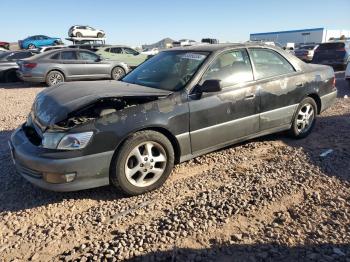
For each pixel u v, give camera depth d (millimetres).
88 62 14195
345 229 3193
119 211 3619
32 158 3596
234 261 2828
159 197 3895
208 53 4590
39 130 3879
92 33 32625
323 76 5812
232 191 3939
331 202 3646
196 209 3574
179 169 4594
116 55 17469
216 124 4434
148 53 19625
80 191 4051
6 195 3996
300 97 5406
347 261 2779
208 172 4496
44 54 13609
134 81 4848
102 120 3633
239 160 4855
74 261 2871
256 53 4996
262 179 4211
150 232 3219
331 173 4348
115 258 2873
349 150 5070
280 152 5117
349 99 8953
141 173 3910
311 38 55594
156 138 3916
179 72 4547
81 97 3945
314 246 2969
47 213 3615
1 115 8062
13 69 15328
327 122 6637
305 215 3441
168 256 2898
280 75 5168
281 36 60562
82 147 3539
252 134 4922
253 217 3432
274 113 5090
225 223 3338
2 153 5262
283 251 2928
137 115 3793
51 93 4371
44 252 3016
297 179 4211
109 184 3900
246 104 4691
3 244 3137
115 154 3729
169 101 4035
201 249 2980
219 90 4117
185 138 4176
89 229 3328
